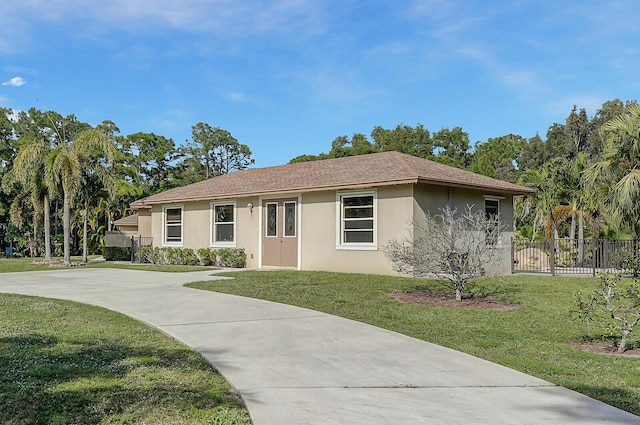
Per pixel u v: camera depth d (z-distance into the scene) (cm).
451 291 1229
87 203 2541
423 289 1255
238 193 1944
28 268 2127
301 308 991
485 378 547
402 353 651
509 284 1388
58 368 558
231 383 521
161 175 5638
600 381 552
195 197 2123
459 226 1102
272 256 1875
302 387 511
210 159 6500
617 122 1745
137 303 1051
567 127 4888
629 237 2186
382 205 1553
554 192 2327
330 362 605
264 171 2259
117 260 2656
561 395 493
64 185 2209
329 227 1689
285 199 1836
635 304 725
